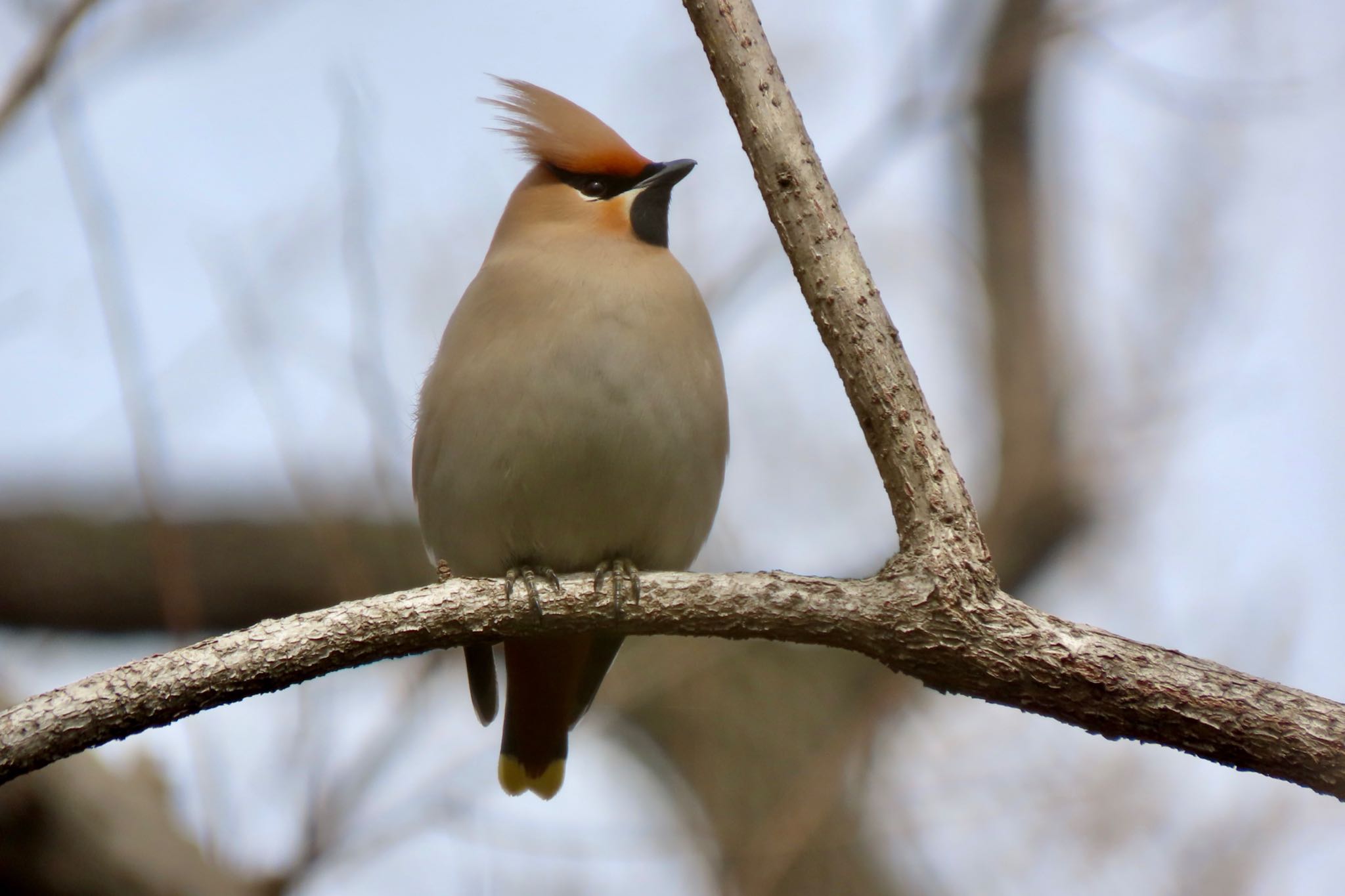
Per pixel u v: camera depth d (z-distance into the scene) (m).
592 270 10.72
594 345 10.42
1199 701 7.11
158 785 12.59
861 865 13.86
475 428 10.57
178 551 10.83
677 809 14.74
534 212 11.52
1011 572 15.78
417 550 14.10
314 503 12.25
